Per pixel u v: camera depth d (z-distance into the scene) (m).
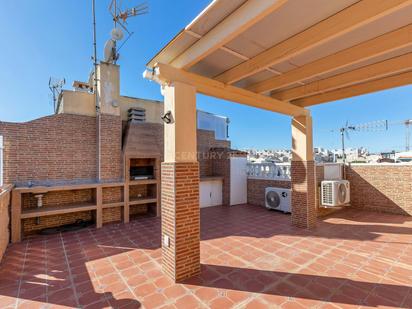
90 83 9.63
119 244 5.64
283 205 9.04
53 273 4.11
